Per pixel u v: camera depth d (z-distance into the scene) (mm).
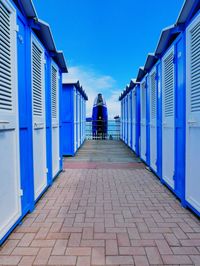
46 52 4496
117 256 2285
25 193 3184
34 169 3639
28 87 3320
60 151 5895
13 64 2766
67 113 8633
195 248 2420
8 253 2340
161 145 4922
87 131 16281
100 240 2578
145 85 6762
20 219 2977
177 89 3857
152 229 2830
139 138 8039
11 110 2727
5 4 2523
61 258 2258
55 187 4609
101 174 5715
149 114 6180
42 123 4133
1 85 2461
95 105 16406
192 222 3016
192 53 3229
